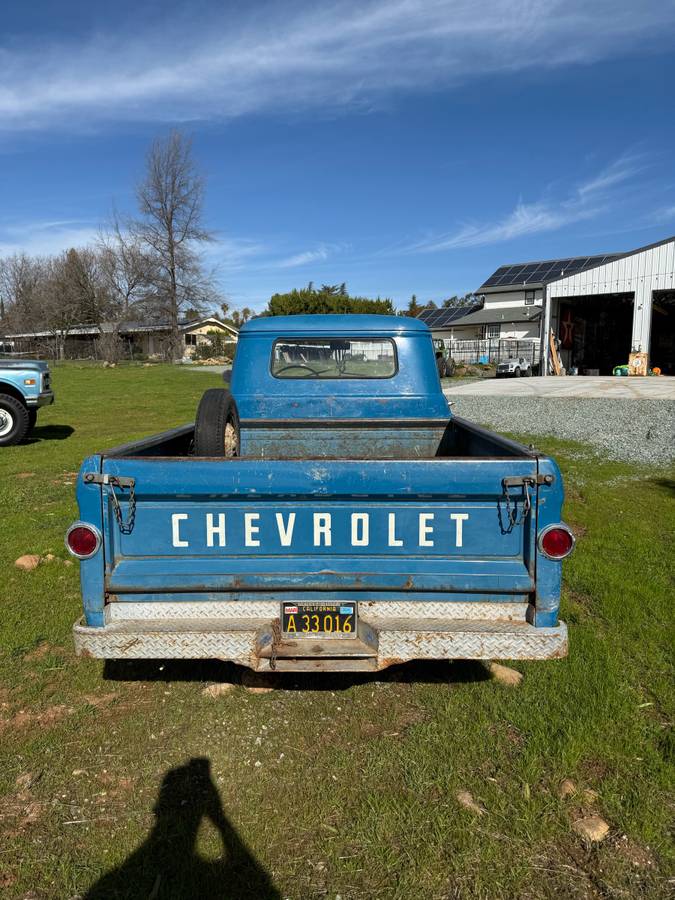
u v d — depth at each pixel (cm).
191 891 203
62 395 2197
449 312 4972
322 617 258
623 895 201
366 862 213
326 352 463
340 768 259
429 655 249
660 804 238
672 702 304
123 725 290
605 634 374
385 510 253
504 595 256
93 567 251
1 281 6353
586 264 4225
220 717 295
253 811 237
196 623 255
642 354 2759
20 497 734
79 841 223
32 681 328
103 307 5134
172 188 5019
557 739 274
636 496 687
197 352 5384
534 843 221
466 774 255
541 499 247
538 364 3284
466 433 416
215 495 251
